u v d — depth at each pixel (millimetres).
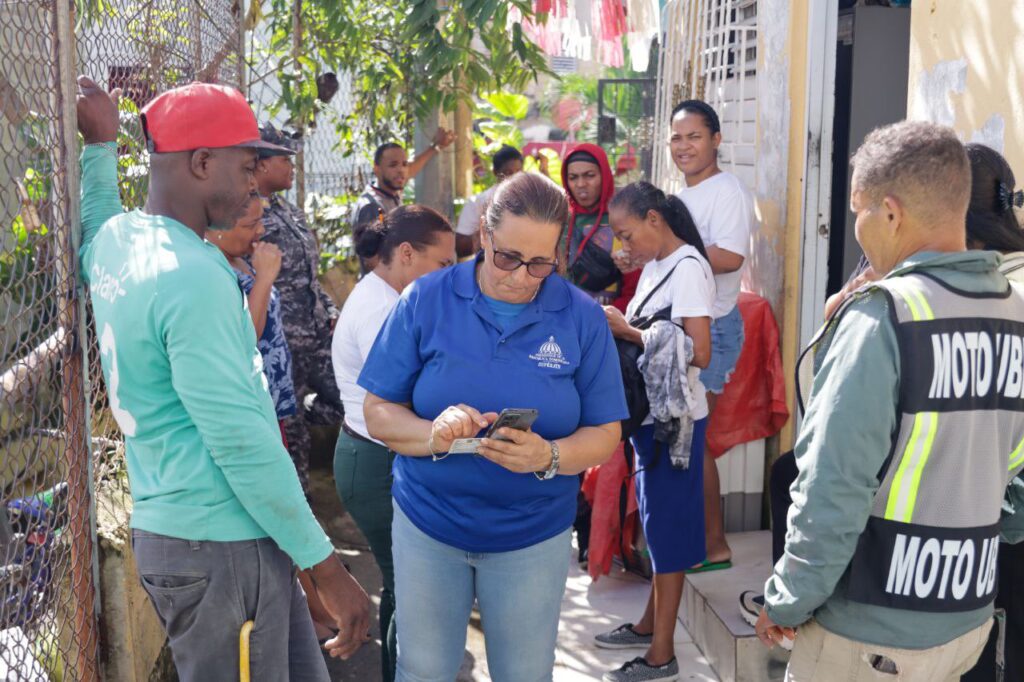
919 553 1995
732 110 5469
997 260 2029
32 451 2268
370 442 3100
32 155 2283
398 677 2592
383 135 7727
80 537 2529
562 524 2482
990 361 1991
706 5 5902
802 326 4602
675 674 3643
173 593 2086
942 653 2043
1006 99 2990
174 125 2094
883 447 1953
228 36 4922
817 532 1994
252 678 2174
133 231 2100
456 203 8211
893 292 1966
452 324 2410
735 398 4594
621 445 4250
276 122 7055
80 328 2449
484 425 2268
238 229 3111
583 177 4906
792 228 4629
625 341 3551
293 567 2277
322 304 4957
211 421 1970
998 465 2035
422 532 2479
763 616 2373
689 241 3635
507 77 6285
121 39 3133
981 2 3105
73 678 2527
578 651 3949
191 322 1963
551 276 2494
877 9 5164
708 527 4219
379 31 6941
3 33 2135
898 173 2023
